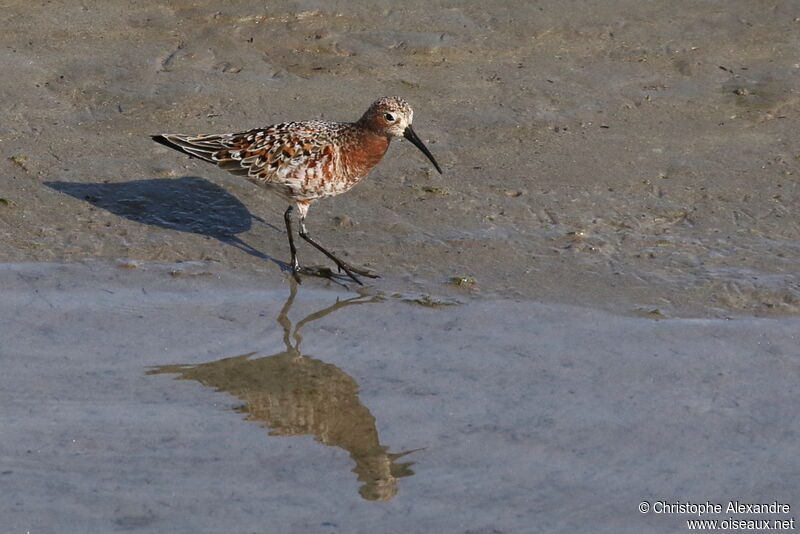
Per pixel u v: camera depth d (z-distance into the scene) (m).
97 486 11.99
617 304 14.89
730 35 20.80
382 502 11.72
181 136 15.78
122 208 16.89
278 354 14.15
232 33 20.81
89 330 14.50
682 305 14.84
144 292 15.28
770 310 14.69
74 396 13.34
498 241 16.16
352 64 20.08
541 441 12.57
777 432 12.62
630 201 16.94
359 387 13.52
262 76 19.73
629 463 12.24
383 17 21.28
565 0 21.72
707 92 19.41
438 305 14.98
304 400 13.31
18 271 15.52
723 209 16.70
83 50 20.20
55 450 12.47
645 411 12.98
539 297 15.08
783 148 18.02
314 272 15.73
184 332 14.51
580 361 13.88
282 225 16.83
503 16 21.31
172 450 12.52
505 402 13.20
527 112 18.92
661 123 18.70
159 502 11.77
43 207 16.77
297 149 15.28
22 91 19.11
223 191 17.41
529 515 11.54
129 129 18.41
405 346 14.27
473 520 11.48
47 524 11.45
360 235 16.39
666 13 21.42
